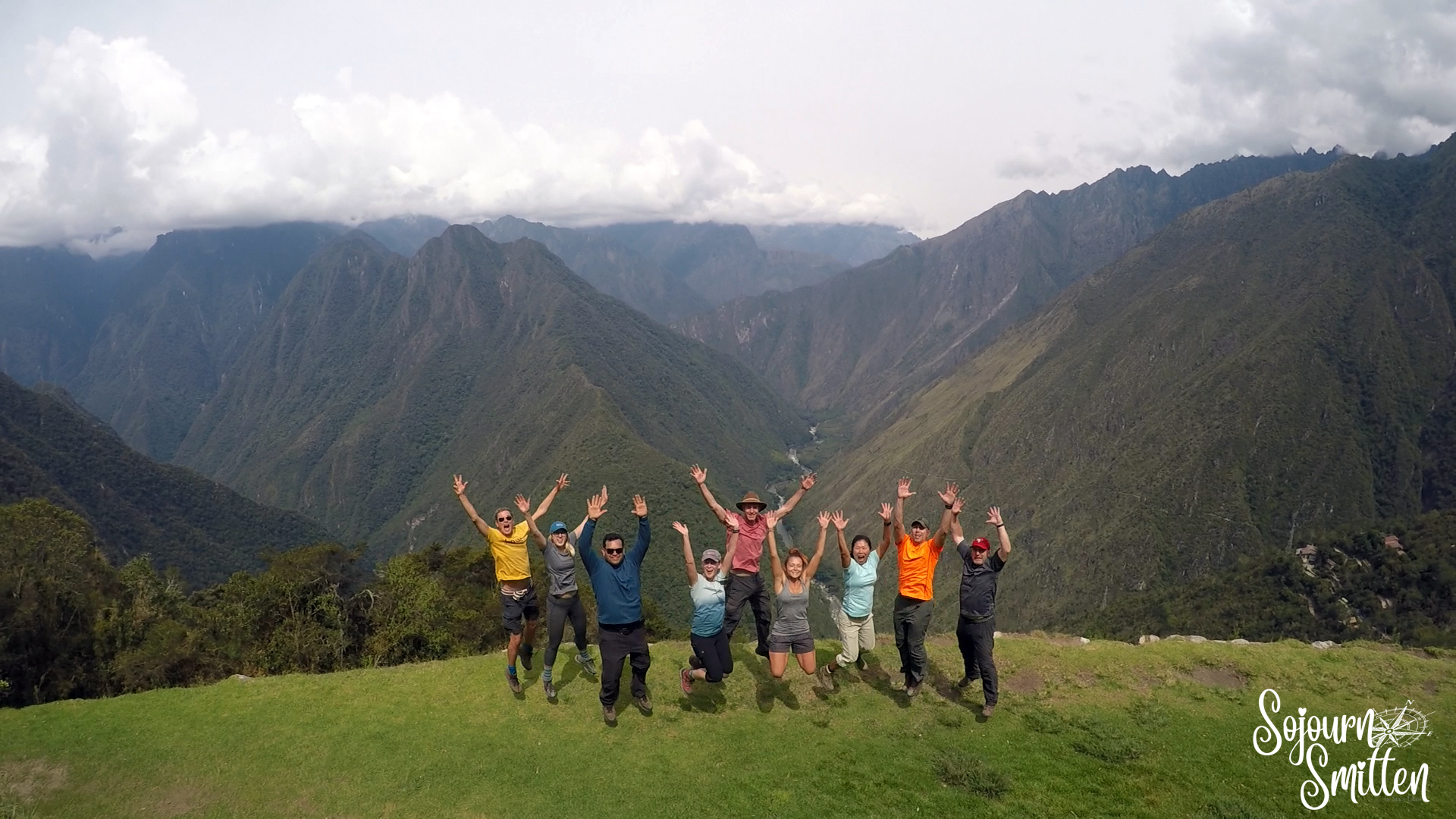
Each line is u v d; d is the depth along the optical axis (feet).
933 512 638.12
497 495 634.84
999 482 634.43
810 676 48.83
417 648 106.83
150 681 97.14
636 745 41.16
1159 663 52.21
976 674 46.50
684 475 485.15
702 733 42.37
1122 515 499.92
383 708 45.73
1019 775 38.65
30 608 97.81
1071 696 47.70
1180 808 36.32
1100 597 463.83
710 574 41.81
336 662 105.50
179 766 40.27
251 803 37.09
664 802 36.11
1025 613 490.90
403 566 119.96
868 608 45.55
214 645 113.50
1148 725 44.34
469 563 151.43
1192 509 479.82
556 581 44.96
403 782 38.29
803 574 43.24
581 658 48.44
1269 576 351.67
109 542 392.88
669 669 50.06
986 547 44.42
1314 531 426.51
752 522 45.52
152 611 115.75
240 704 46.75
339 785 38.22
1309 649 56.59
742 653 52.39
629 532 421.59
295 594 108.17
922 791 37.06
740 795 36.50
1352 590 327.47
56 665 97.76
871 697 46.65
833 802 35.91
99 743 42.57
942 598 443.73
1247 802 37.04
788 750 40.68
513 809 35.86
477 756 40.32
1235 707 47.32
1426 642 286.46
